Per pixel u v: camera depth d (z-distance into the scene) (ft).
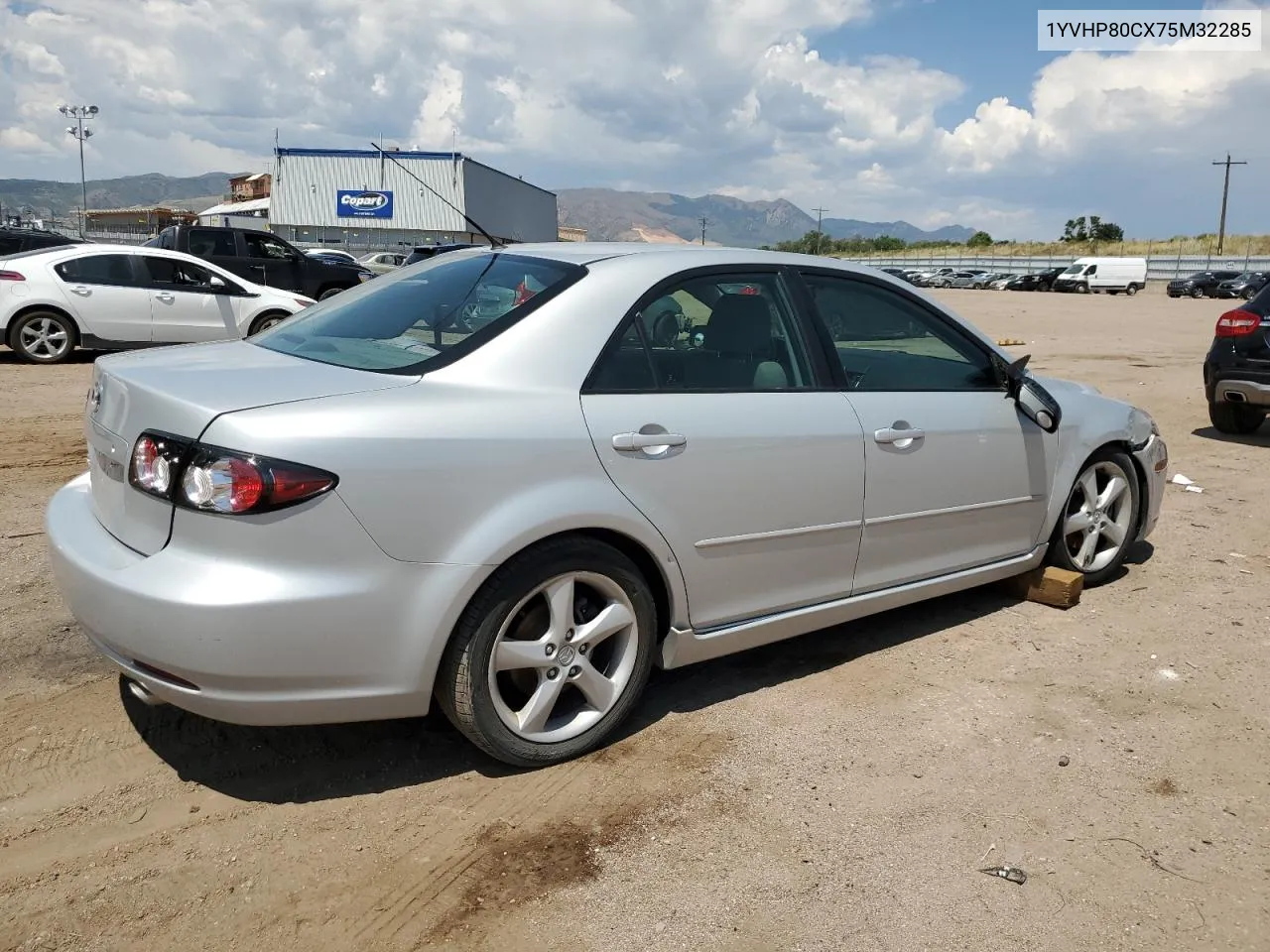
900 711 12.03
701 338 11.46
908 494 12.92
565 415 9.98
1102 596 16.17
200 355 10.98
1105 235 310.45
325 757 10.61
